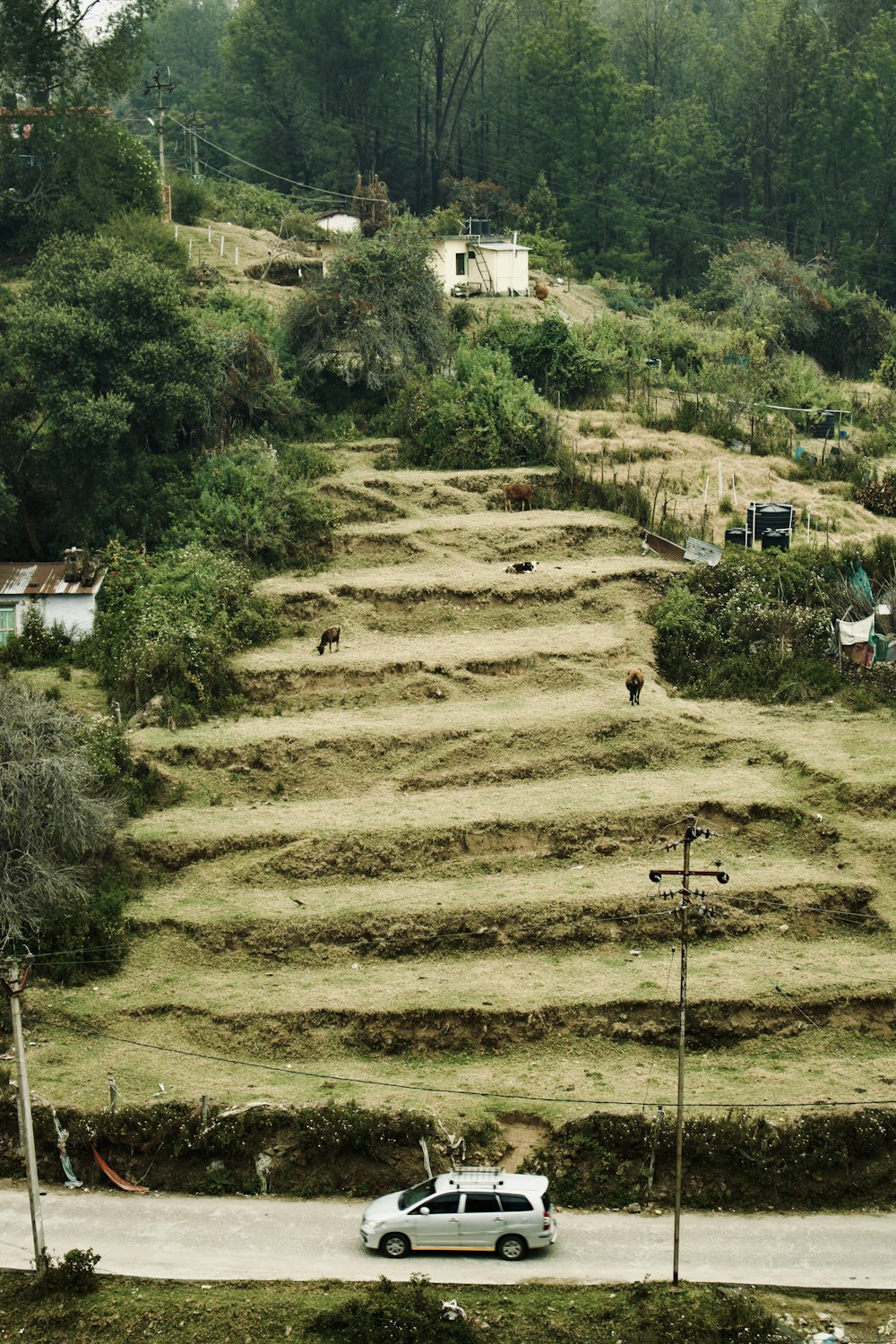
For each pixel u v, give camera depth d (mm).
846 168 111125
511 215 106438
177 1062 35250
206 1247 30203
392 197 114562
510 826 42500
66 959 38531
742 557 56781
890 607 53812
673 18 125375
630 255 107625
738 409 74125
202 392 61594
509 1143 32344
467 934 38844
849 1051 35031
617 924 38969
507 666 51125
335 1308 27656
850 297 97000
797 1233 30438
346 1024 35844
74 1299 28438
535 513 61844
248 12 113125
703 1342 26953
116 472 59219
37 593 54812
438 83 112875
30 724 42031
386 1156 32188
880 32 114188
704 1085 33625
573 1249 29953
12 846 39344
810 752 46281
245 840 42688
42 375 58750
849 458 69312
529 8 116000
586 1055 35062
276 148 114500
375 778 46094
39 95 77125
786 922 39344
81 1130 32656
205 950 39250
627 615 54719
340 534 59781
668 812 43000
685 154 110938
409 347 71125
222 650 51594
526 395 68750
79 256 62281
